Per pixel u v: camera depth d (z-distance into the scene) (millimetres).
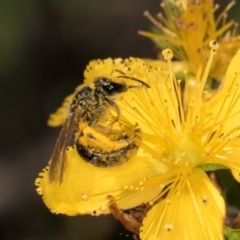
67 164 122
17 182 194
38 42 200
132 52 206
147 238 119
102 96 124
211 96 128
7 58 187
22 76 202
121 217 121
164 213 120
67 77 207
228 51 141
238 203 128
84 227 173
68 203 123
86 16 204
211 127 123
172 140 124
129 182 124
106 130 123
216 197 121
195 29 140
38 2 193
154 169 125
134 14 205
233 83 123
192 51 141
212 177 128
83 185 124
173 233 119
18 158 198
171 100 125
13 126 202
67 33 203
